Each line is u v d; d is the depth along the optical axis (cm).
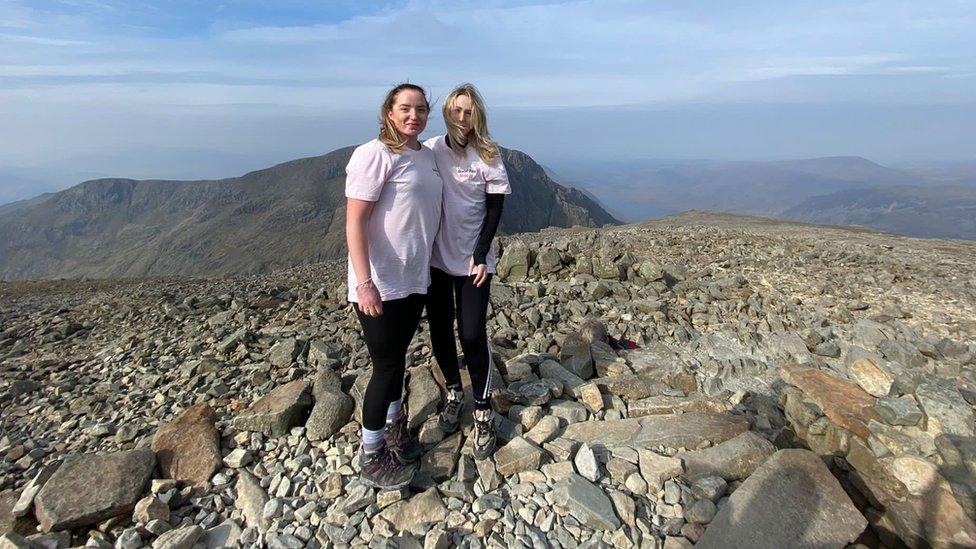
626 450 419
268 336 720
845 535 333
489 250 378
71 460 404
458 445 427
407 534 351
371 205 321
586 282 952
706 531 340
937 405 412
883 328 745
